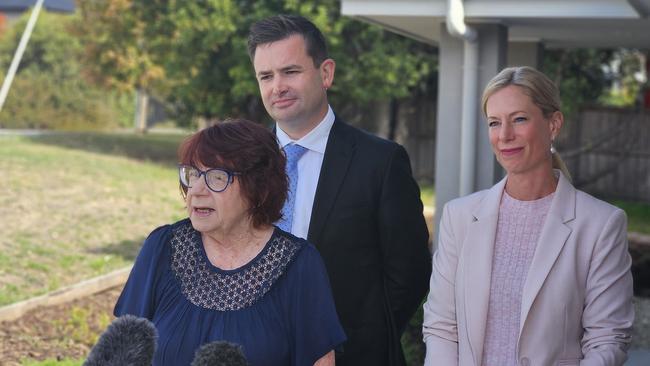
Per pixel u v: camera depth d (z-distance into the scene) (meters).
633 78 22.42
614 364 2.97
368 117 20.62
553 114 3.21
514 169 3.17
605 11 6.59
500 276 3.17
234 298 2.63
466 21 7.11
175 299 2.66
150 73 23.19
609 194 19.55
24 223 12.14
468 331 3.16
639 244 12.52
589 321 3.08
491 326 3.16
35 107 33.41
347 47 17.61
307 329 2.66
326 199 3.59
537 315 3.07
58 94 33.72
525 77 3.14
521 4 6.75
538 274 3.09
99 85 27.05
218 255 2.69
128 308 2.70
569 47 10.20
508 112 3.14
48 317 8.16
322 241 3.56
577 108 19.12
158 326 2.64
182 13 18.00
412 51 18.16
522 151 3.15
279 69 3.54
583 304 3.11
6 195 14.02
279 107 3.58
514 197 3.26
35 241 11.11
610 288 3.08
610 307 3.06
